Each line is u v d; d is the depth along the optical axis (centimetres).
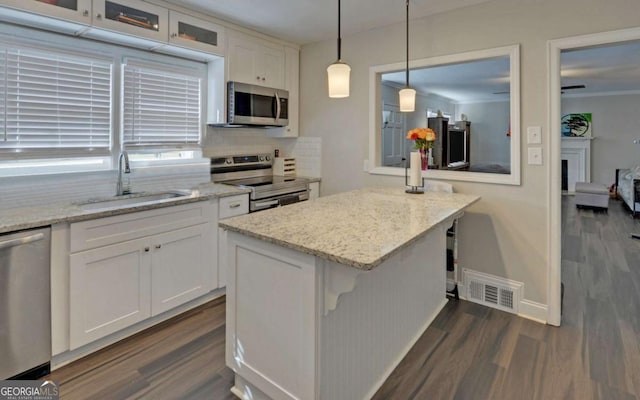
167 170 310
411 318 228
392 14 294
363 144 346
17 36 224
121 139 279
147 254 237
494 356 217
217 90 325
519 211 266
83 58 253
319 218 185
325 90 371
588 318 264
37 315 189
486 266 283
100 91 265
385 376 197
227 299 181
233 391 183
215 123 330
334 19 307
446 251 289
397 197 254
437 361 212
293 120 388
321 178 381
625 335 240
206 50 299
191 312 268
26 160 232
